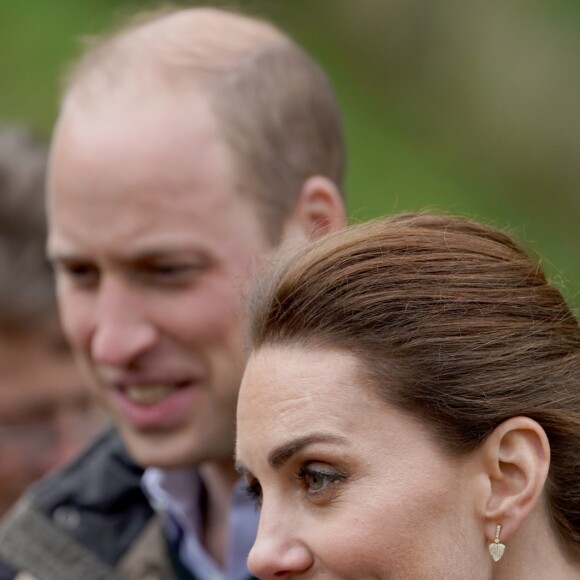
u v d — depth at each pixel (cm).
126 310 970
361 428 678
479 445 680
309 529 683
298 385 689
